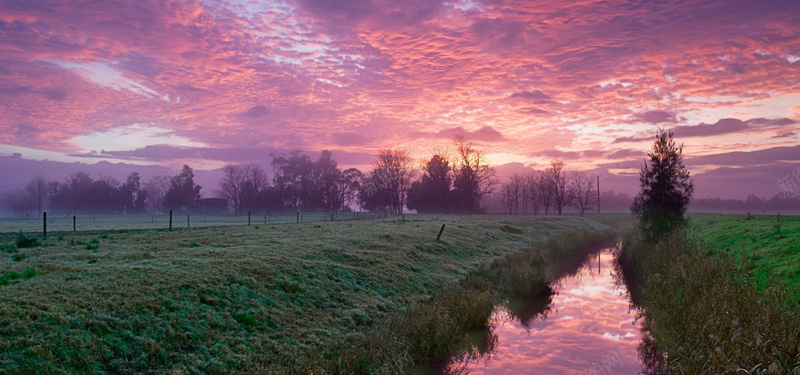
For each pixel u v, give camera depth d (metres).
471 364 14.72
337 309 16.89
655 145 31.67
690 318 13.85
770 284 14.17
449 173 111.56
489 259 33.56
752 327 11.02
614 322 19.44
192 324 13.07
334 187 133.00
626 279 29.20
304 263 20.31
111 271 15.64
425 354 14.35
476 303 18.28
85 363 10.29
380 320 16.75
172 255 19.39
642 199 32.12
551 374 13.86
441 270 26.48
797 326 10.47
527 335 17.72
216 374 11.44
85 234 27.92
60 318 11.38
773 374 8.89
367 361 12.51
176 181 139.25
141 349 11.39
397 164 116.94
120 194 143.88
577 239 47.31
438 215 92.00
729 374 9.63
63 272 15.25
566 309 21.64
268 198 123.94
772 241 25.66
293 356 12.78
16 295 12.41
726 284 14.55
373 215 97.44
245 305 15.01
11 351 9.81
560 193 100.44
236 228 35.66
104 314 12.12
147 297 13.57
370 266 22.67
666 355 15.09
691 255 21.19
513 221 62.62
